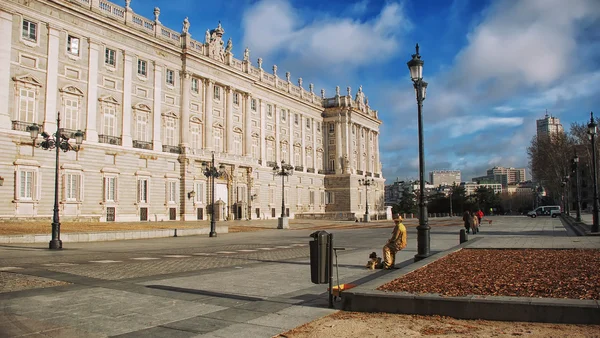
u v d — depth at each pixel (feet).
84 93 154.40
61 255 69.56
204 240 109.29
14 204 132.77
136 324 27.84
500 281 35.83
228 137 218.59
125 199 165.27
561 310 25.88
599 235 94.99
